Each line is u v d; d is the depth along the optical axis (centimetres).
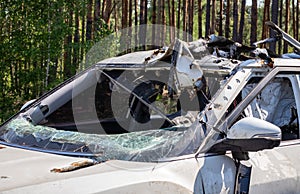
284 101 376
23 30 1141
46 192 236
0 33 1155
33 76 1146
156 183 256
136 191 249
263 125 272
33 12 1137
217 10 3978
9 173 260
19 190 236
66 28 1154
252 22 2072
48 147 315
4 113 1125
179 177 269
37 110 395
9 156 297
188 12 3077
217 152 291
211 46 384
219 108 302
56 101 409
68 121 413
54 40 1141
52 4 1134
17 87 1166
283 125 367
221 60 362
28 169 267
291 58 389
